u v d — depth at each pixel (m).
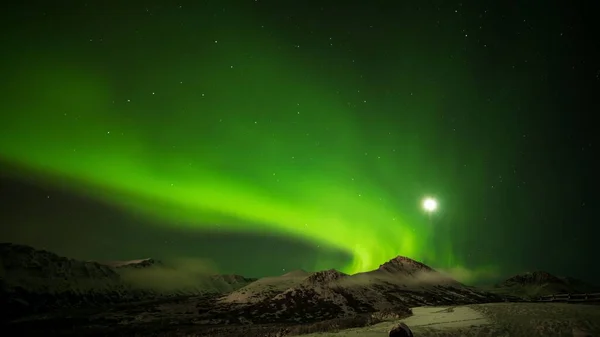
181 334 33.62
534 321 19.14
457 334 16.95
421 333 17.61
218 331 33.75
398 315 28.89
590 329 16.45
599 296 34.81
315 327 24.53
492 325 18.91
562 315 20.75
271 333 26.11
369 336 17.09
